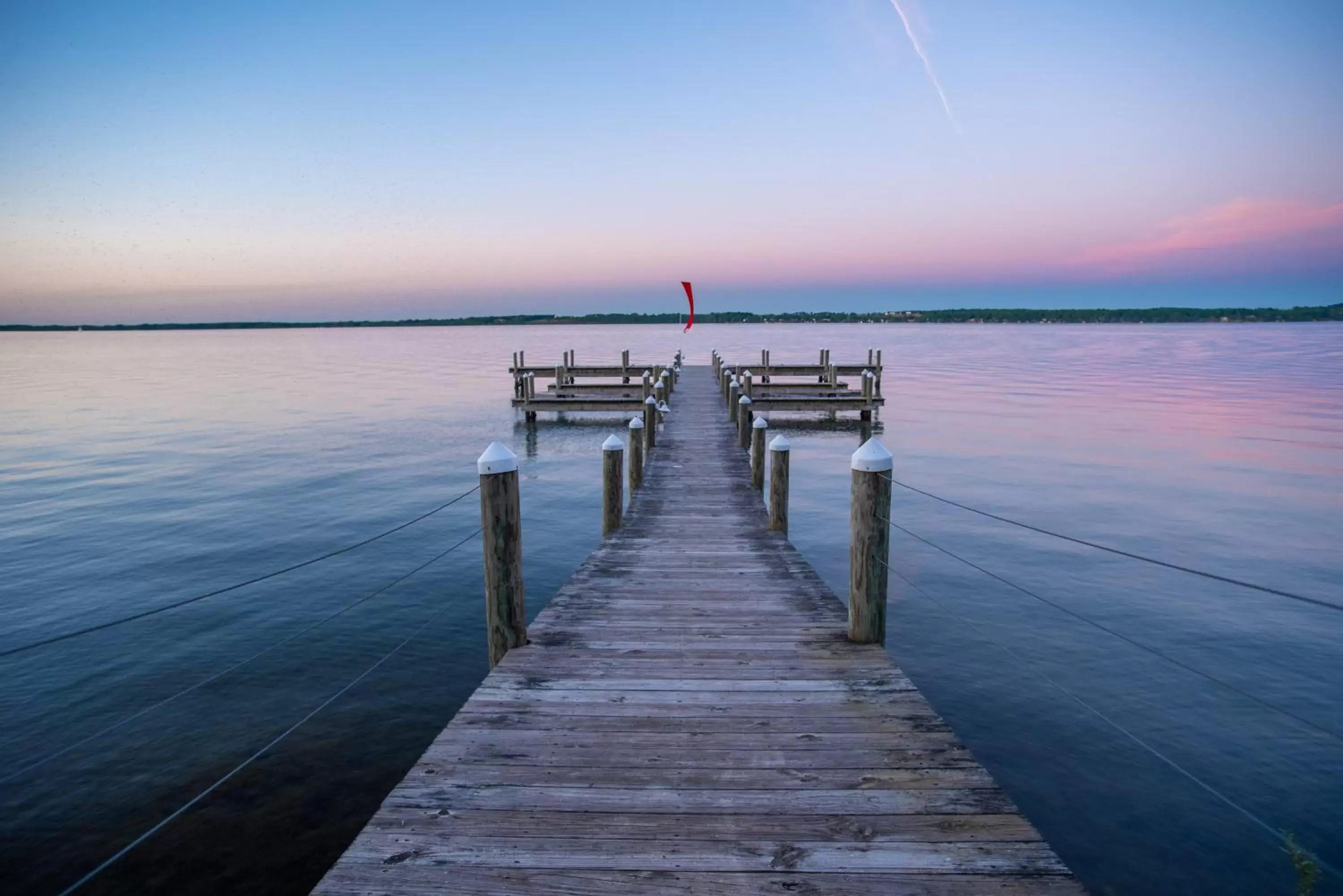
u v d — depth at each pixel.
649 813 2.92
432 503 13.26
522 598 4.70
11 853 4.54
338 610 8.51
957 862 2.64
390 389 34.72
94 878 4.34
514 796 3.04
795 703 3.90
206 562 10.09
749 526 8.23
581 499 14.15
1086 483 14.71
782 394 24.08
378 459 17.38
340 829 4.77
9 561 10.02
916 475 15.55
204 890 4.25
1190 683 6.70
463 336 149.25
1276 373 41.44
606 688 4.09
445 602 8.78
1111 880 4.36
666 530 8.08
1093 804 5.04
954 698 6.48
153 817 4.88
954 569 9.86
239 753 5.63
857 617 4.77
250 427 22.27
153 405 28.06
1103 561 10.16
